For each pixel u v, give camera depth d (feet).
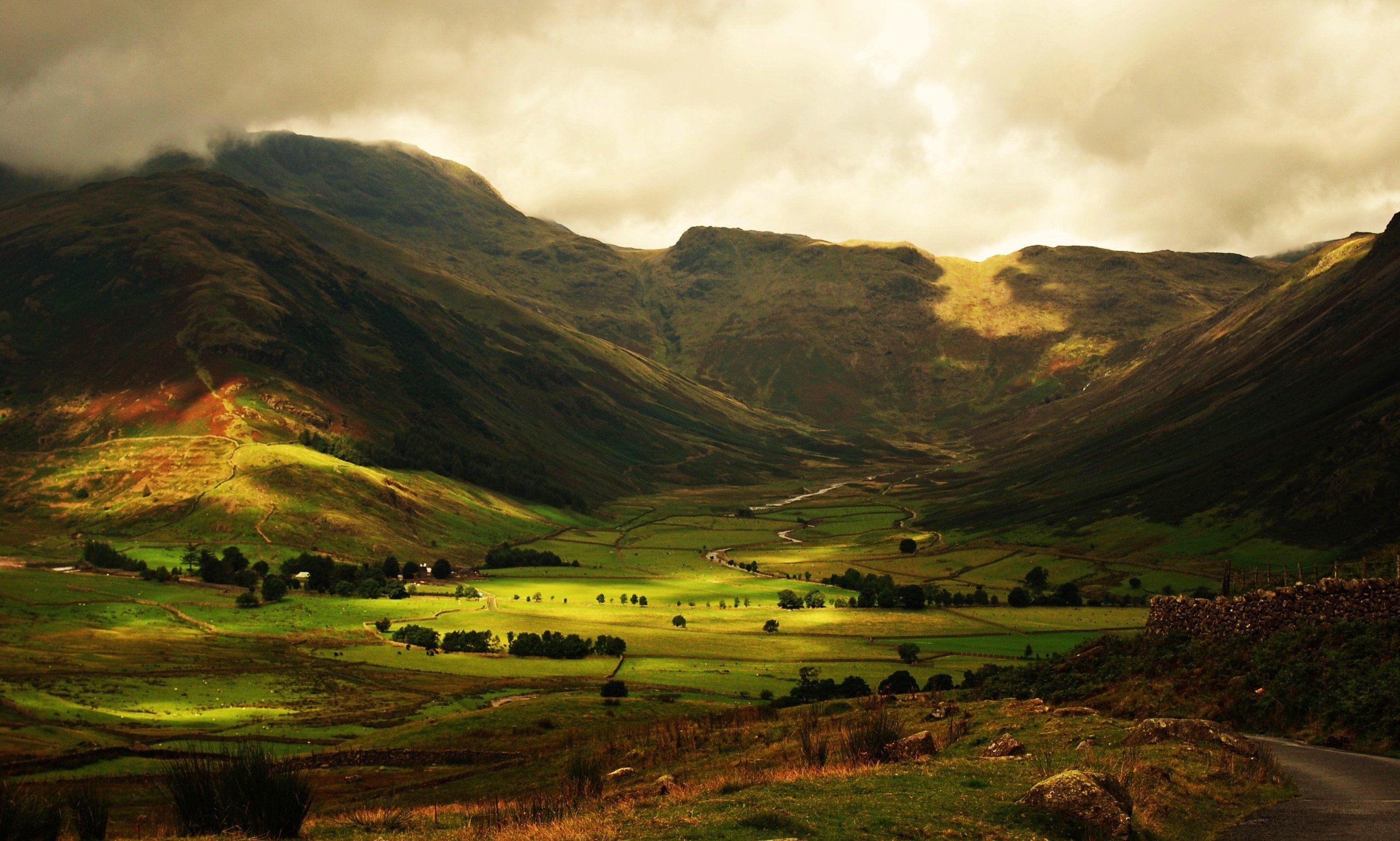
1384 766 84.99
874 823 65.36
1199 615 145.48
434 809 107.04
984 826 63.41
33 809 80.12
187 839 75.25
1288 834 63.00
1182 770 79.87
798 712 193.98
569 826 74.43
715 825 66.85
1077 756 87.45
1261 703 112.27
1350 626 115.14
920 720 136.87
